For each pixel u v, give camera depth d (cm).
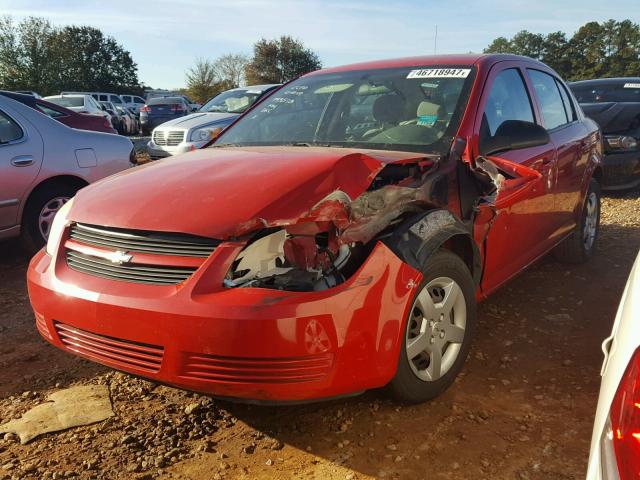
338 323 233
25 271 551
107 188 298
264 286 235
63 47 5334
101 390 319
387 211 270
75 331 265
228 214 245
